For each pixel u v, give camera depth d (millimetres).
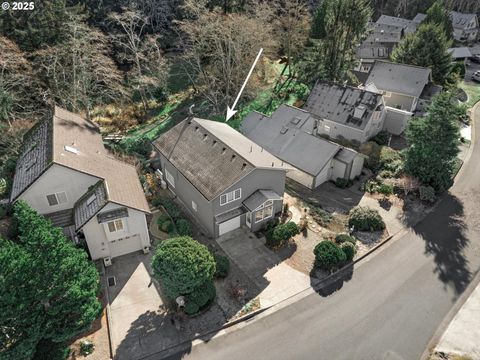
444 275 25484
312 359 20016
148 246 26391
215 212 26750
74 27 36469
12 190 26094
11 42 36406
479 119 48094
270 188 29219
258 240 27922
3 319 16031
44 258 17484
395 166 36844
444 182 33438
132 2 54438
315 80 50094
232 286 24078
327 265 24953
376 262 26484
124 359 19781
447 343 20906
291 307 22938
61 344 19047
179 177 30328
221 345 20672
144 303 22812
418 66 52906
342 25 48094
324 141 35656
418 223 30453
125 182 27047
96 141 31000
